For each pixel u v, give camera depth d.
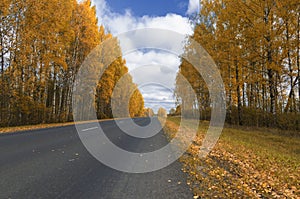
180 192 4.02
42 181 4.27
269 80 14.65
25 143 8.37
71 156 6.46
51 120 22.73
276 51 13.68
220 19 16.55
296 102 17.16
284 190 4.61
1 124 16.73
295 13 12.51
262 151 8.73
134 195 3.79
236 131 15.34
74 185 4.13
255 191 4.42
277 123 15.45
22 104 18.44
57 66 22.19
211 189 4.31
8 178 4.38
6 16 16.33
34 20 17.55
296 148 9.93
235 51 14.84
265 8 13.70
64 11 19.70
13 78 18.28
